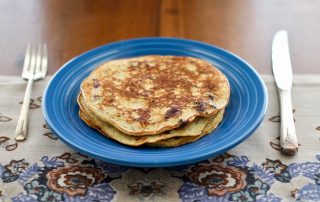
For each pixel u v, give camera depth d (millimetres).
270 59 632
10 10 785
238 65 552
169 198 428
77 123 487
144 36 689
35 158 475
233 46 667
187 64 559
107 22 734
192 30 709
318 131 505
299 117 526
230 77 547
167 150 443
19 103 557
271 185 438
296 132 504
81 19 746
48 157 477
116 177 452
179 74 539
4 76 605
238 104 509
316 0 801
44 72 607
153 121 461
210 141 449
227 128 471
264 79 588
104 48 589
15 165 466
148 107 481
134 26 719
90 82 523
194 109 477
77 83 543
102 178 450
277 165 461
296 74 599
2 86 583
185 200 425
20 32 714
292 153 470
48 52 658
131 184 443
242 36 693
